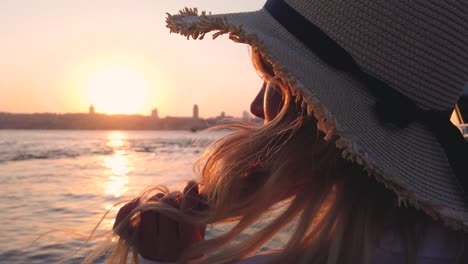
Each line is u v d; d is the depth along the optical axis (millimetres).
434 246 1110
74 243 9141
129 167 33375
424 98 1095
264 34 1080
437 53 1093
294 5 1131
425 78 1090
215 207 1104
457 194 1099
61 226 11594
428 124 1125
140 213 1108
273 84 1194
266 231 1096
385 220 1095
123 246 1108
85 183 22938
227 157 1140
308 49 1102
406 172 1061
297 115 1114
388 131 1072
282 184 1093
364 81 1077
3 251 8727
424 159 1099
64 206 15328
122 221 1105
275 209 1219
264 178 1146
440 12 1085
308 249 1073
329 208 1105
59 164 36031
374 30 1073
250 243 1097
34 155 47844
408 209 1108
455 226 996
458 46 1110
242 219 1098
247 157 1124
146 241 1097
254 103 1277
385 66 1072
